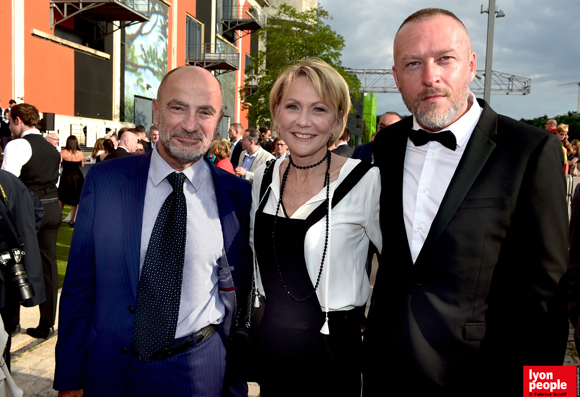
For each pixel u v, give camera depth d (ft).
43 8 44.93
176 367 4.77
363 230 5.41
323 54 74.08
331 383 5.13
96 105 53.62
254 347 5.41
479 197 4.52
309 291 5.20
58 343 4.90
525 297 4.41
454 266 4.55
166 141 4.75
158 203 4.93
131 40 59.72
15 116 10.78
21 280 6.89
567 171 25.64
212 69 82.23
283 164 5.79
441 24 4.63
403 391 4.83
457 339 4.56
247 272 5.49
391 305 5.00
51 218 10.70
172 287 4.69
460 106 4.73
